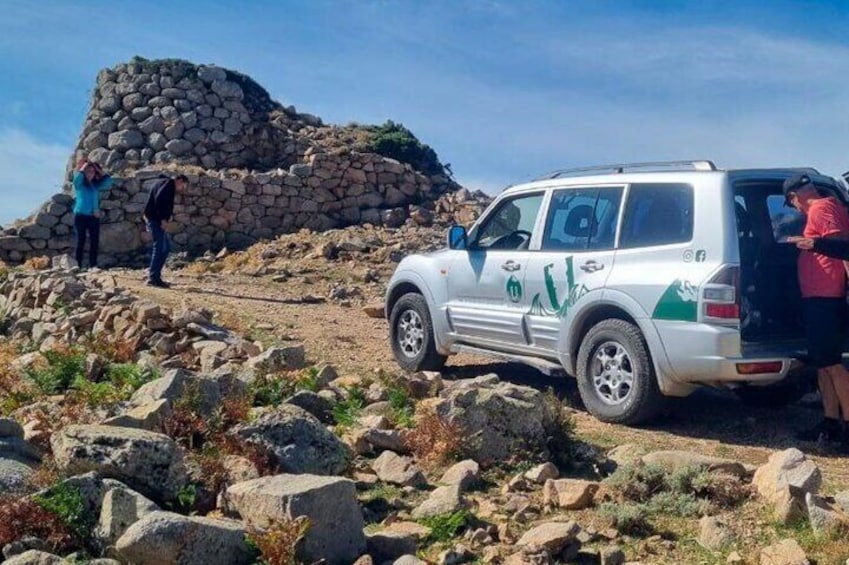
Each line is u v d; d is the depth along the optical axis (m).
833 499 5.59
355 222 24.53
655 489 5.76
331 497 4.77
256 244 22.31
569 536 4.94
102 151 26.50
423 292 9.87
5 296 15.02
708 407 8.70
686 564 4.87
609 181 8.25
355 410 7.48
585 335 8.12
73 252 22.27
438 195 26.00
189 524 4.42
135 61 27.56
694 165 7.77
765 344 7.44
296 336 11.65
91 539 4.74
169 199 15.55
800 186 7.31
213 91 27.36
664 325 7.43
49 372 8.38
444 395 7.58
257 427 5.88
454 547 4.93
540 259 8.59
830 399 7.36
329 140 27.50
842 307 7.30
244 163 26.97
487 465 6.38
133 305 10.95
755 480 5.83
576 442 6.79
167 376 6.77
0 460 5.45
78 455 5.16
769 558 4.73
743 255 7.59
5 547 4.59
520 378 9.98
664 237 7.68
